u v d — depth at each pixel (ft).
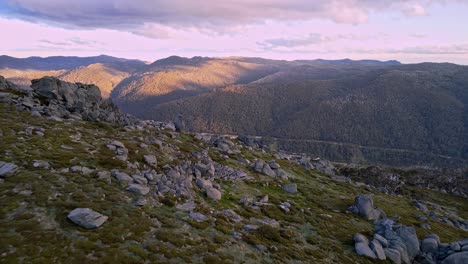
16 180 118.83
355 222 208.64
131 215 116.88
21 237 89.15
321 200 252.21
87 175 140.05
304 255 134.31
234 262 107.86
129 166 167.43
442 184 583.17
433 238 181.06
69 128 205.36
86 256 86.99
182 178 179.01
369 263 147.74
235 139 475.31
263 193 223.92
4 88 262.88
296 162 448.24
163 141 265.34
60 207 108.06
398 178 561.84
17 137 160.15
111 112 297.12
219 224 135.44
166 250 100.83
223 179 225.76
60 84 286.05
